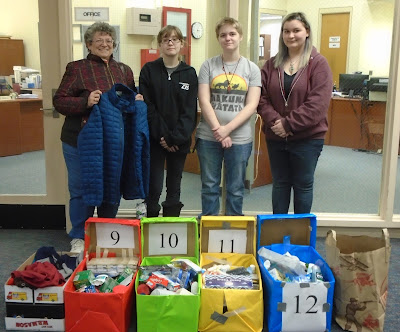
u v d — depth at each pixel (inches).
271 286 81.4
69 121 104.4
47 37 122.7
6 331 82.3
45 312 81.6
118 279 86.9
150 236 92.4
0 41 131.2
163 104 104.7
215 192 111.9
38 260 91.2
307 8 167.8
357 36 185.2
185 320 79.5
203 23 133.9
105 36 99.3
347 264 83.1
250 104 104.7
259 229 93.7
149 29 133.3
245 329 81.6
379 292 82.1
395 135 127.7
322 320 81.7
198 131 111.3
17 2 126.6
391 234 134.0
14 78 136.3
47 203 133.2
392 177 130.0
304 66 101.6
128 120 98.0
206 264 94.8
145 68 106.7
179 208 114.8
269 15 148.8
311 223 96.1
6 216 134.0
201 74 108.5
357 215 135.1
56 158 129.7
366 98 178.2
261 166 176.9
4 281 101.0
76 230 111.3
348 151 189.9
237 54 107.2
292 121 98.5
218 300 80.6
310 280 84.4
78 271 87.5
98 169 92.7
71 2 123.4
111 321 79.0
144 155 100.0
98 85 98.6
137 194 99.4
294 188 106.9
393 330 85.4
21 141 139.6
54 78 124.9
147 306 78.3
